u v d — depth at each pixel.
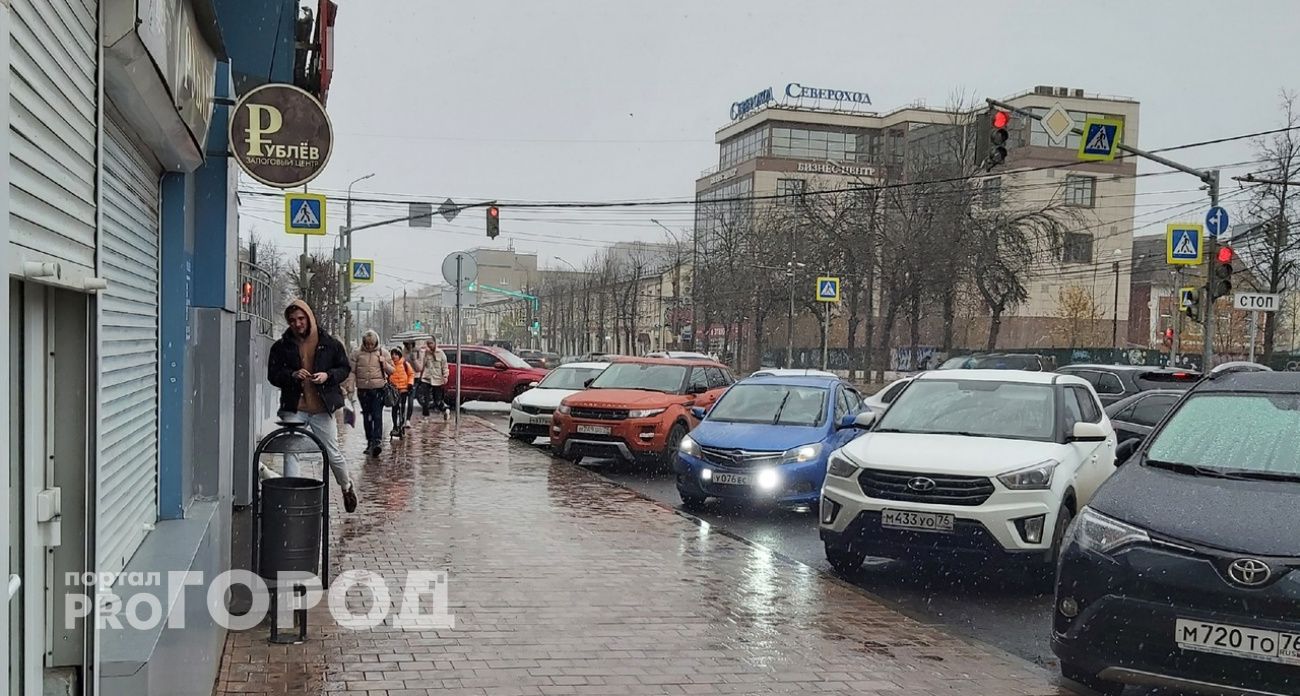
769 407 12.31
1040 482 7.67
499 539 8.79
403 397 18.03
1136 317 80.88
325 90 11.86
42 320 2.91
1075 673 5.41
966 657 5.96
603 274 88.94
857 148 84.44
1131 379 17.61
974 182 45.94
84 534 3.05
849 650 5.99
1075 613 5.35
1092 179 73.06
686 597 7.07
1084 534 5.48
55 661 3.00
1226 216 22.70
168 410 5.43
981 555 7.58
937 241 43.28
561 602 6.77
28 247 2.51
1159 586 4.99
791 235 52.56
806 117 83.69
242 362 9.30
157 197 5.36
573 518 9.95
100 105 3.21
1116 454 7.17
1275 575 4.76
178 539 4.78
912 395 9.43
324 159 7.08
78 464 3.04
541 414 17.67
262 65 8.91
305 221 22.14
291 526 5.61
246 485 9.33
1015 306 59.38
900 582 8.33
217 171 6.71
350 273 36.72
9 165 2.26
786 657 5.80
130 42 3.40
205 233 6.56
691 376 16.64
